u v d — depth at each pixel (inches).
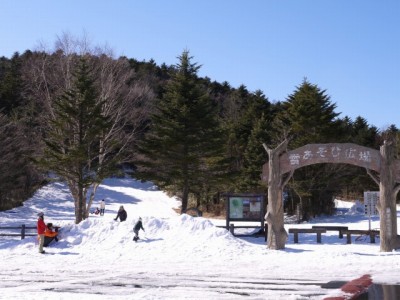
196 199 1836.9
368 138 2074.3
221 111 2527.1
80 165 951.6
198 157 1125.7
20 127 1456.7
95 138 998.4
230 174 1181.1
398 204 1744.6
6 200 1638.8
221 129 1202.0
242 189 1588.3
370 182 1796.3
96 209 1678.2
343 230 853.2
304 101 1423.5
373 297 355.6
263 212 901.8
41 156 1055.0
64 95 987.3
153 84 2278.5
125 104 1226.6
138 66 2790.4
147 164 1138.7
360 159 703.1
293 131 1449.3
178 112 1135.6
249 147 1643.7
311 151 718.5
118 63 1221.1
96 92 1051.3
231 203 912.3
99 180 962.7
